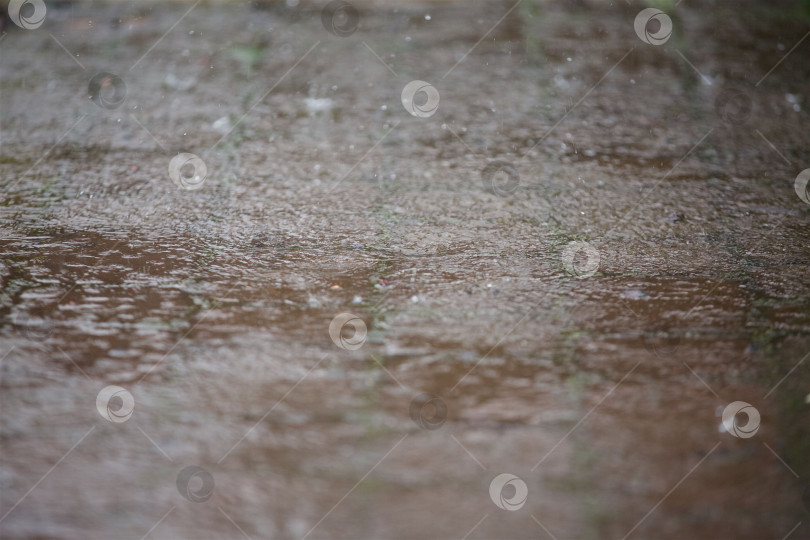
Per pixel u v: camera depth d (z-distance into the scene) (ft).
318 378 5.98
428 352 6.26
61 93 11.05
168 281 7.14
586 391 5.84
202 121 10.33
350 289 7.06
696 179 9.00
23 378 5.94
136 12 14.08
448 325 6.58
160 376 6.00
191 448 5.35
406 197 8.65
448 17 13.83
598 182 8.95
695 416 5.61
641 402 5.74
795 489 5.01
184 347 6.31
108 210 8.34
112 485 5.07
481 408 5.69
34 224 8.02
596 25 13.44
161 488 5.05
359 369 6.07
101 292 6.95
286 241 7.84
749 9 14.02
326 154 9.55
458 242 7.84
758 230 8.02
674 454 5.29
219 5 14.39
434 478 5.11
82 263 7.37
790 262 7.47
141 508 4.91
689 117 10.44
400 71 11.72
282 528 4.77
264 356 6.21
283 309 6.77
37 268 7.27
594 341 6.38
